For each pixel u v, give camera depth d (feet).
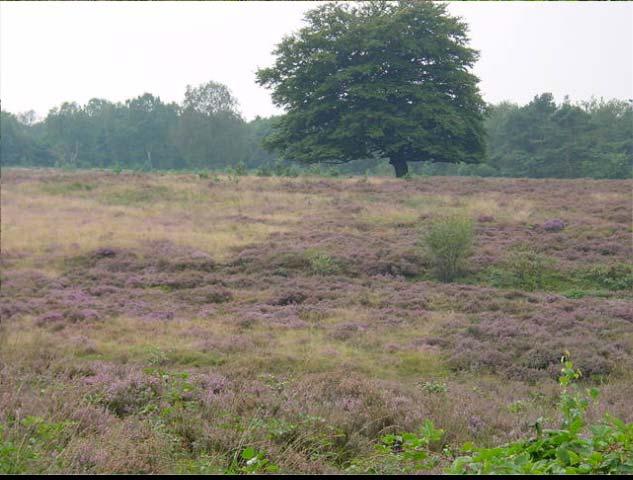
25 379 30.04
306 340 45.32
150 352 39.70
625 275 67.41
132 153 338.54
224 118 305.32
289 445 20.71
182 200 116.67
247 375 35.09
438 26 155.53
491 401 31.19
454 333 47.65
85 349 40.57
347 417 24.49
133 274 70.38
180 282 66.64
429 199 111.65
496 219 94.07
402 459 19.19
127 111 359.66
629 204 101.09
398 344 44.39
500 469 14.76
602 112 310.04
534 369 38.68
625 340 44.19
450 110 149.18
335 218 98.22
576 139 250.78
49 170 183.11
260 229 92.32
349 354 41.93
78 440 19.67
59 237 87.15
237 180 132.46
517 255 73.31
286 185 130.52
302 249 78.43
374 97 148.87
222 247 81.51
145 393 27.35
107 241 84.43
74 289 63.67
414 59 159.22
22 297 59.11
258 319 51.80
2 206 109.91
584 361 39.01
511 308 55.36
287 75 163.32
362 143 157.28
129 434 21.01
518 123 268.21
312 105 155.94
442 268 69.67
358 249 78.38
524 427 25.57
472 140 159.33
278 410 25.21
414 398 30.04
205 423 22.93
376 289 64.08
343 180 139.33
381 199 113.50
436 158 162.91
